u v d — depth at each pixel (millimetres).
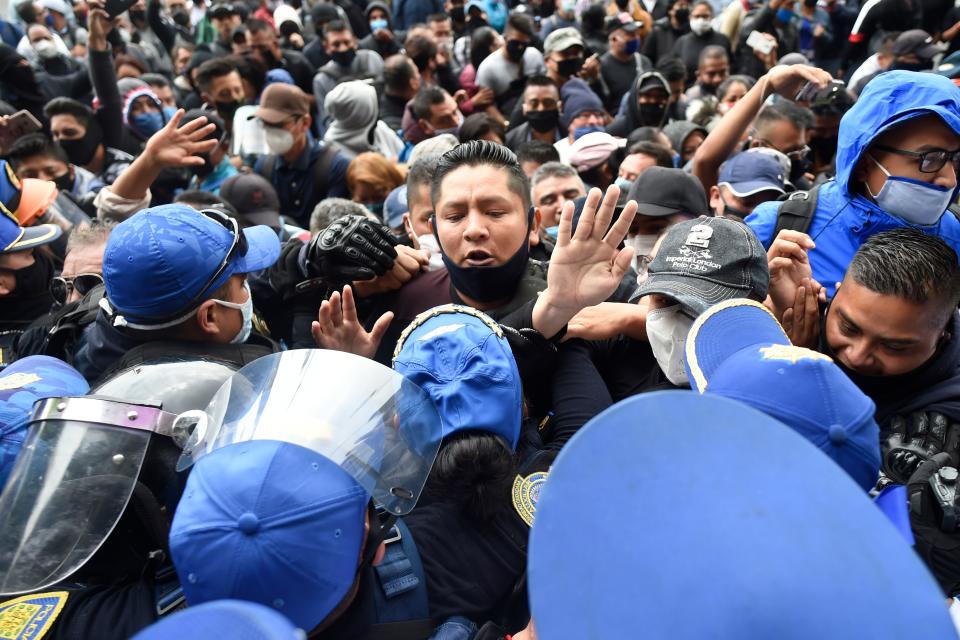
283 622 678
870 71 5195
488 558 1388
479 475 1377
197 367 1522
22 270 2428
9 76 5723
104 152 4660
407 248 2191
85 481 1277
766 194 3133
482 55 7109
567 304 1663
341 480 1156
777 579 632
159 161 2533
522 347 1695
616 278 1647
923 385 1605
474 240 1879
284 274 2197
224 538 1073
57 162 4031
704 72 6230
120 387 1453
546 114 5094
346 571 1123
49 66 6672
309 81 7199
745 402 1117
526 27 6328
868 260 1550
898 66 4988
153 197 4234
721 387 1160
